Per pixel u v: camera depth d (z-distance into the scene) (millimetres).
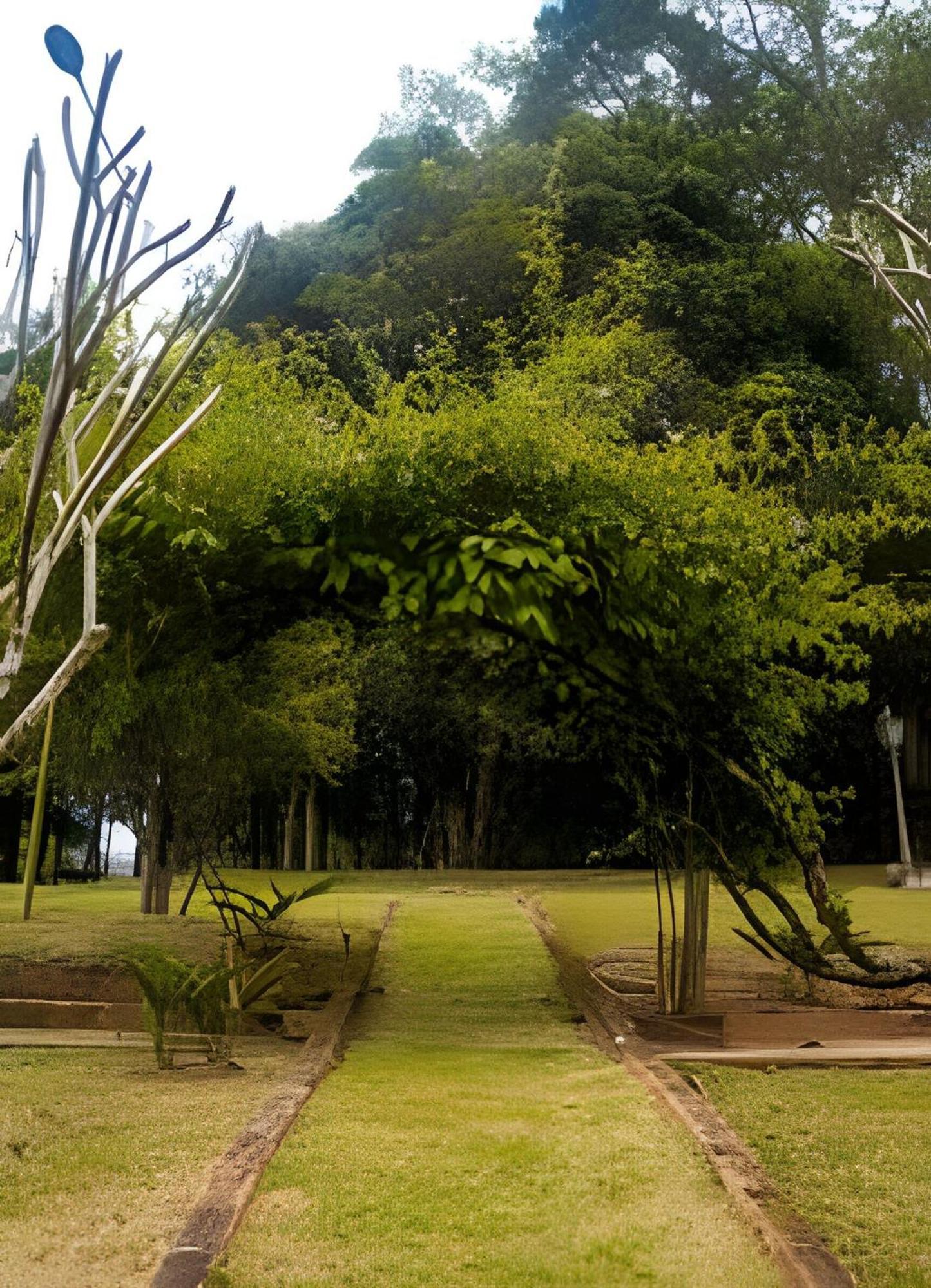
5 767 10188
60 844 17875
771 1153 4027
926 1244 3207
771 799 7203
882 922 10945
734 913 11883
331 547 6844
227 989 6555
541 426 7098
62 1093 4684
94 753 9172
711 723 7293
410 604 6684
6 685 3652
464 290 24531
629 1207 3410
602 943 10352
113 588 7035
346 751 11180
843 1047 6016
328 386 9047
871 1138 4207
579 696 7465
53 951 7766
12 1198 3395
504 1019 6930
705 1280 2885
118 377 3926
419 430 7031
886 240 21000
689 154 28328
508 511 6977
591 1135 4133
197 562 6957
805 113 27125
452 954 9453
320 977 8180
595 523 6898
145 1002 5371
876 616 7293
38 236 3533
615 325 20984
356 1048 5949
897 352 24156
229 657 8648
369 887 15344
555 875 17547
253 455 6906
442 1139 4094
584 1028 6617
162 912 10117
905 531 7562
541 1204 3436
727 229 27922
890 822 18312
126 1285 2785
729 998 7809
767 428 20672
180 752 9297
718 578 6945
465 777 20016
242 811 13539
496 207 25609
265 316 25078
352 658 9742
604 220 26266
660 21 30406
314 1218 3301
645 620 6980
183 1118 4254
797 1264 2971
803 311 25125
